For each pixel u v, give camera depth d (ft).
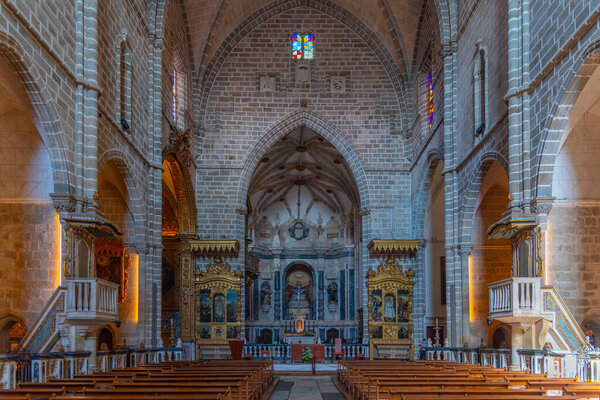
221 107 127.54
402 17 119.55
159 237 86.58
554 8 56.54
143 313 81.56
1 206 65.67
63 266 56.39
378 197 127.13
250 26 128.67
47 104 52.85
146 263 83.15
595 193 69.51
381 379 43.83
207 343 118.32
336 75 129.70
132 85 78.69
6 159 65.26
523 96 62.69
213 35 121.70
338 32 130.00
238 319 119.65
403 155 128.26
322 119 128.57
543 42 59.21
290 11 129.59
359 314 154.61
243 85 128.26
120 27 73.46
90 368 56.95
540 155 58.80
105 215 82.58
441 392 35.09
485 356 72.49
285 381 82.89
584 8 50.14
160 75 89.15
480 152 77.25
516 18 64.23
